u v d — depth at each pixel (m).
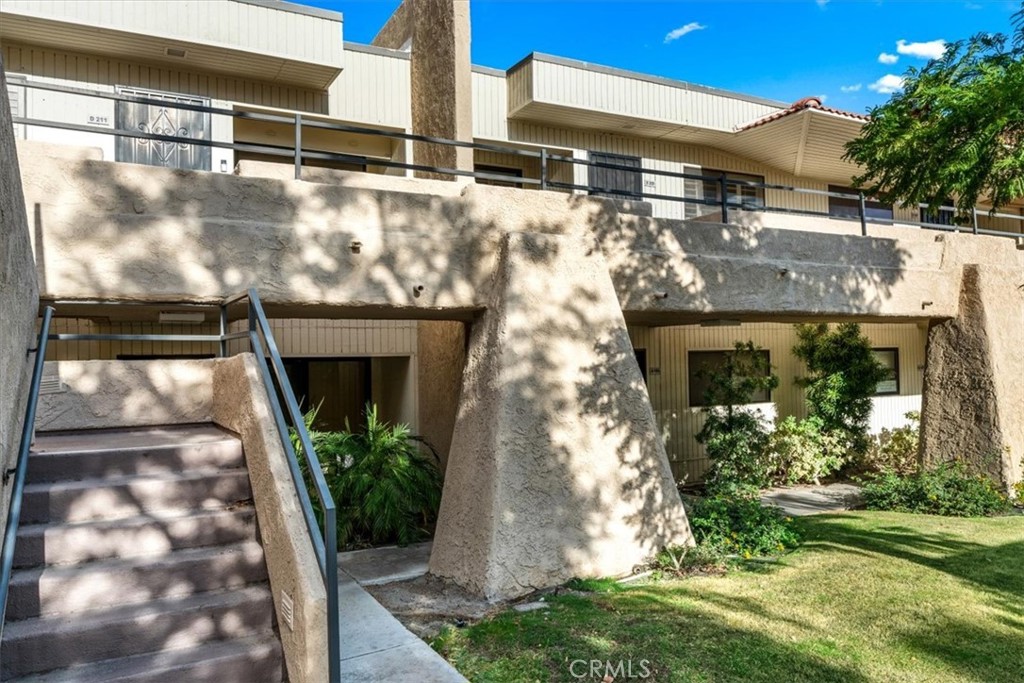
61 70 9.99
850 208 16.83
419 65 10.77
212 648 3.67
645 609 5.67
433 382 9.57
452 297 6.84
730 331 13.77
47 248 5.29
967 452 10.82
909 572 6.70
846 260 10.04
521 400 6.48
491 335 6.81
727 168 15.27
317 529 3.37
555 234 7.25
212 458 4.81
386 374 12.00
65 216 5.36
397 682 4.40
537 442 6.47
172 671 3.43
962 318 11.04
